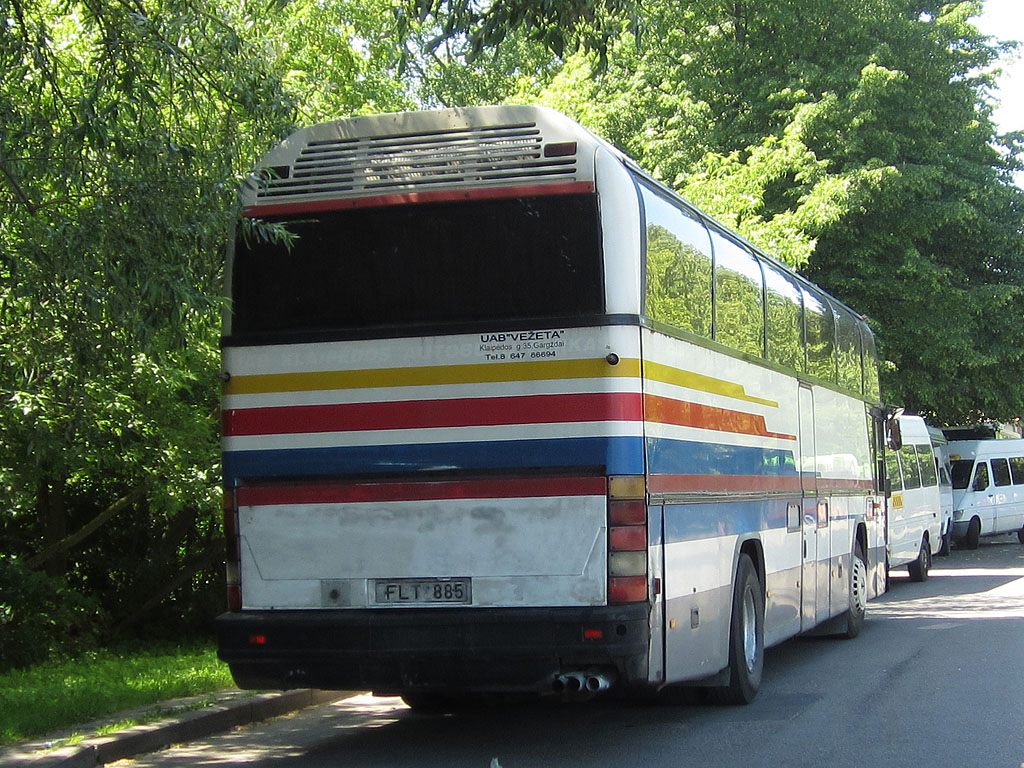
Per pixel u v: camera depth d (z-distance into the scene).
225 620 7.87
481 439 7.70
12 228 8.73
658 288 8.09
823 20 29.08
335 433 7.92
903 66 29.23
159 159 8.50
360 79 20.66
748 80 28.94
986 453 36.41
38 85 9.22
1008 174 31.56
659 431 7.91
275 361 8.05
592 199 7.73
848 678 11.45
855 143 27.00
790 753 7.98
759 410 10.74
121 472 14.40
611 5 9.21
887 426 17.86
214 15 9.55
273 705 9.91
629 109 24.44
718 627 9.17
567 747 8.34
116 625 17.16
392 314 7.92
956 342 29.09
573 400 7.60
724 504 9.43
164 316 8.27
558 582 7.59
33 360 10.25
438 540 7.76
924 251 30.88
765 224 23.22
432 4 9.55
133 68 8.79
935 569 27.66
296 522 7.97
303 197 8.11
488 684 7.63
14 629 13.74
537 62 27.91
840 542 14.34
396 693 8.14
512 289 7.76
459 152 7.95
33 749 7.60
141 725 8.52
